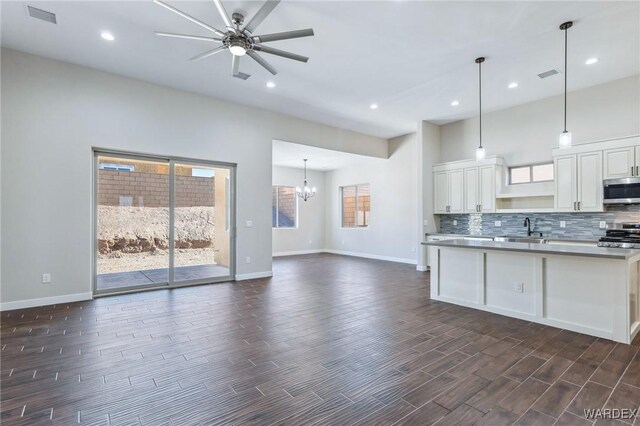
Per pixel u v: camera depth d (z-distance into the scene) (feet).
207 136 17.98
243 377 7.67
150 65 14.38
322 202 34.73
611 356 8.73
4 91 12.86
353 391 7.05
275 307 13.55
